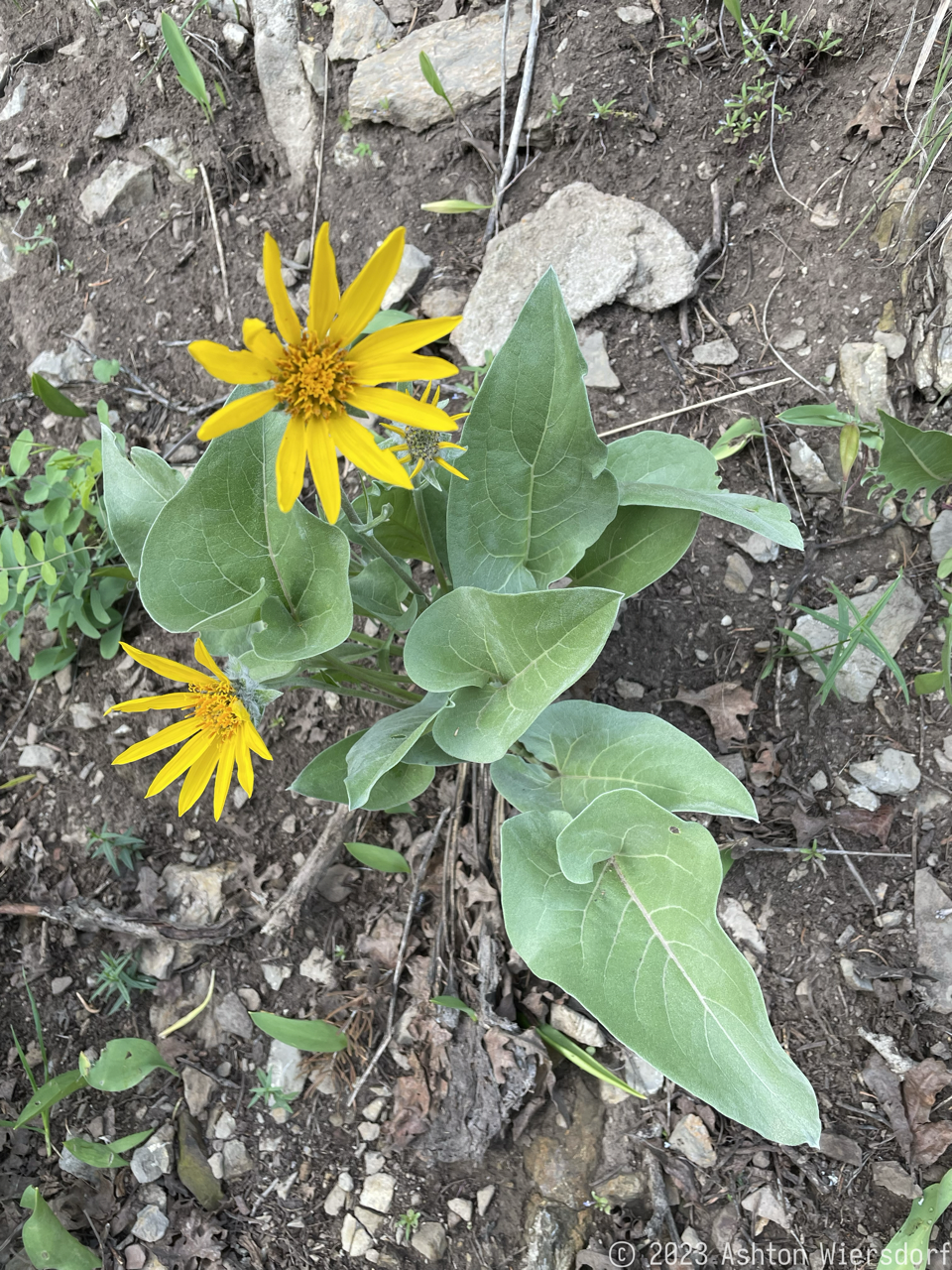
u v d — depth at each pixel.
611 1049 0.44
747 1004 0.32
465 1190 0.43
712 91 0.52
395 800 0.40
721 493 0.39
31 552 0.51
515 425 0.36
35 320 0.58
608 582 0.42
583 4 0.54
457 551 0.39
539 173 0.54
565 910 0.34
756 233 0.51
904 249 0.48
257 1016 0.42
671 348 0.51
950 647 0.42
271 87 0.58
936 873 0.44
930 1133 0.41
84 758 0.51
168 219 0.58
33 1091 0.47
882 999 0.43
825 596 0.47
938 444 0.41
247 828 0.50
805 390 0.49
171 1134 0.45
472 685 0.36
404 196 0.55
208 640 0.38
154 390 0.56
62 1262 0.41
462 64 0.55
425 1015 0.45
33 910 0.48
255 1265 0.43
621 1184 0.42
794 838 0.45
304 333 0.28
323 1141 0.45
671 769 0.36
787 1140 0.30
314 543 0.33
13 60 0.61
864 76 0.50
